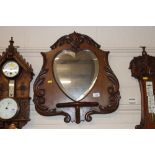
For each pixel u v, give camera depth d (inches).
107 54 76.5
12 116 68.4
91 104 70.9
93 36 79.3
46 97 72.6
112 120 72.8
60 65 74.8
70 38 76.9
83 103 70.5
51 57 75.6
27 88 72.6
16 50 74.6
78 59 75.3
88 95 72.8
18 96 71.9
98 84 73.8
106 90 73.5
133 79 76.7
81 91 72.9
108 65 75.5
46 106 72.0
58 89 73.2
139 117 73.4
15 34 79.0
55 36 79.2
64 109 71.9
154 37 79.9
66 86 73.2
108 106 72.0
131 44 79.1
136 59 76.4
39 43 78.5
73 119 71.2
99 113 71.8
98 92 73.2
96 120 72.6
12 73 72.2
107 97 73.0
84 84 73.4
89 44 76.9
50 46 77.5
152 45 79.3
